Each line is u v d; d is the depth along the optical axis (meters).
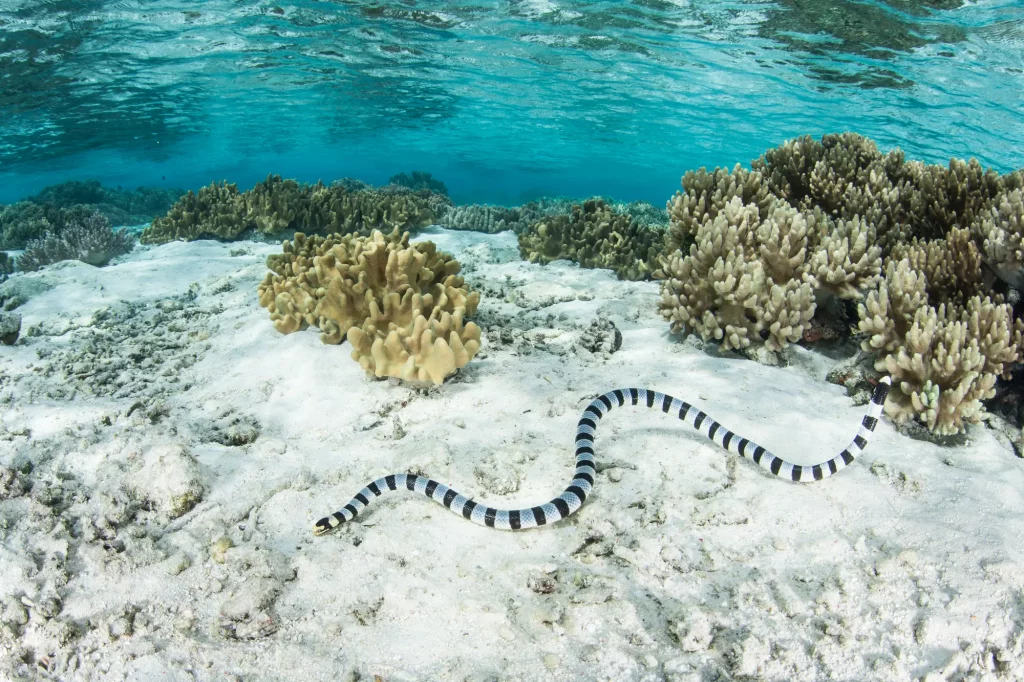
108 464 0.90
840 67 3.61
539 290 1.63
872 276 1.19
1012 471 0.93
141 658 0.66
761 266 1.21
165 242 2.46
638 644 0.68
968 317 1.04
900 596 0.73
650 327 1.39
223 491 0.87
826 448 0.96
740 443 0.94
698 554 0.78
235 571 0.74
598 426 1.01
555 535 0.81
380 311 1.16
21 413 1.06
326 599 0.72
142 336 1.39
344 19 3.63
